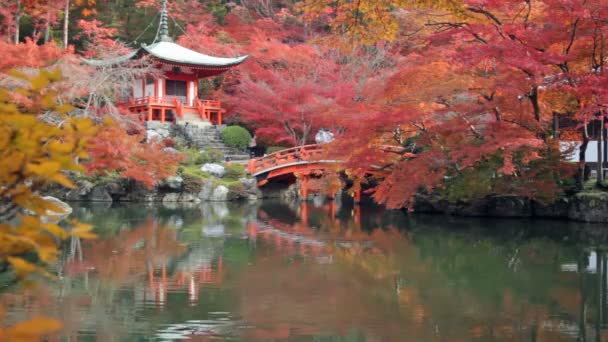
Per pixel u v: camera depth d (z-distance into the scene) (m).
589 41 16.05
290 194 33.25
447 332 8.59
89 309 9.49
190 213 24.11
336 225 20.94
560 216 20.48
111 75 26.17
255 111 33.88
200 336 8.27
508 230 18.72
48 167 2.13
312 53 32.91
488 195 20.64
